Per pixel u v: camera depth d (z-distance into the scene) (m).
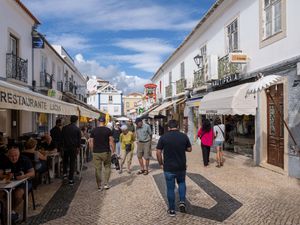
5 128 14.27
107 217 5.96
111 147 8.44
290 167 9.40
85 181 9.49
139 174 10.58
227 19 14.80
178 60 25.97
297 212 6.05
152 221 5.69
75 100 26.17
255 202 6.79
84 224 5.59
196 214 6.05
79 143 9.13
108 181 9.20
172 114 27.84
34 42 17.03
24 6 14.93
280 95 10.29
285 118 9.65
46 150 10.18
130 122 15.23
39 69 18.69
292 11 9.34
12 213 5.46
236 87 12.27
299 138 8.98
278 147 10.46
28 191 6.36
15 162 5.94
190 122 22.05
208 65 15.59
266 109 11.19
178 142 6.08
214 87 16.45
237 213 6.07
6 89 5.23
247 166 11.46
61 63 26.11
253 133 12.62
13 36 14.66
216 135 11.60
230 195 7.41
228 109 11.67
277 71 10.13
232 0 13.78
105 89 78.75
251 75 12.01
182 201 6.17
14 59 14.09
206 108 14.62
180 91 24.02
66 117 25.16
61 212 6.32
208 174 10.12
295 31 9.21
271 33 10.82
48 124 21.53
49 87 20.05
